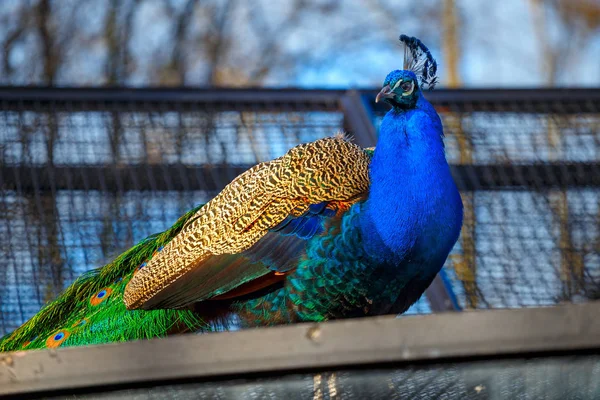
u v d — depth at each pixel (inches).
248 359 203.2
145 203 433.4
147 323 342.0
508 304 419.8
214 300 338.0
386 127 330.6
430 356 200.1
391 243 320.5
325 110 464.4
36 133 446.9
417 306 409.7
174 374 204.5
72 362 207.8
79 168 439.2
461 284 424.8
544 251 438.3
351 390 210.5
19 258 417.1
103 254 418.3
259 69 886.4
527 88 486.3
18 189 432.5
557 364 206.1
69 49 780.6
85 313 350.0
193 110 460.8
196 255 332.2
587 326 198.4
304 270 326.3
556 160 462.9
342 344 201.6
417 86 330.0
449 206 323.9
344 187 331.3
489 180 455.5
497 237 440.8
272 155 448.1
